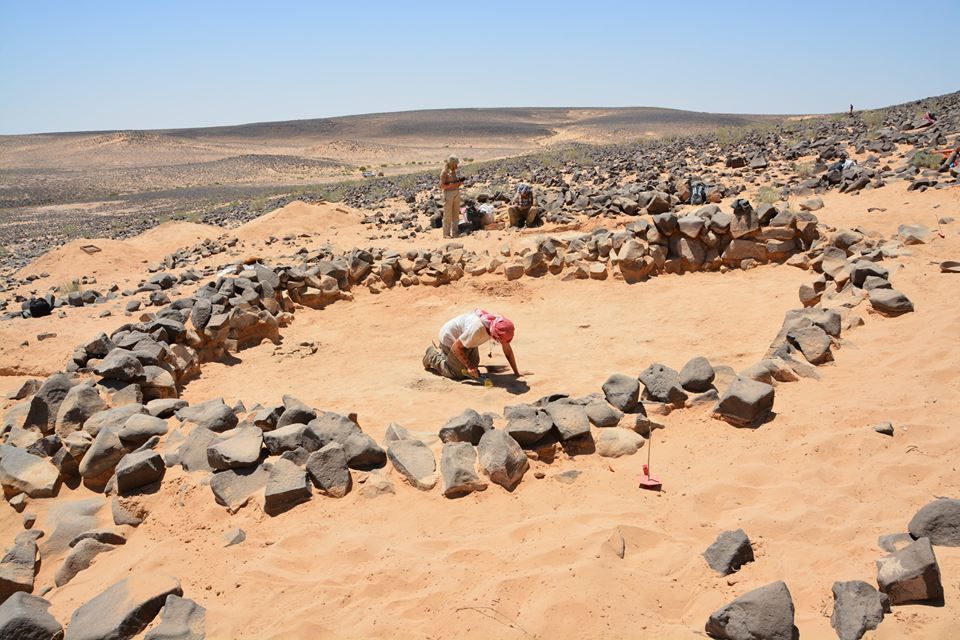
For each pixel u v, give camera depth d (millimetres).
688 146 30375
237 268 13211
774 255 11516
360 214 22766
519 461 5270
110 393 7262
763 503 4691
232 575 4395
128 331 9336
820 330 6953
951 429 5246
